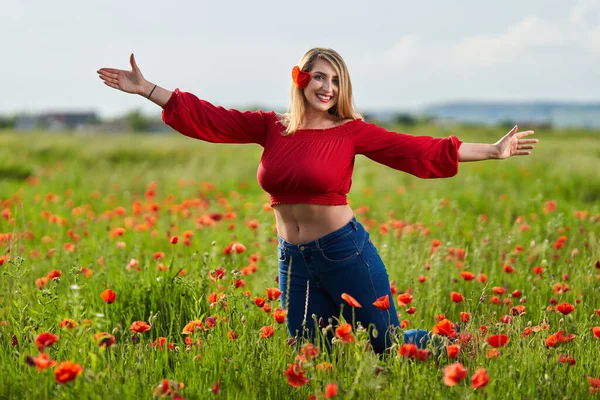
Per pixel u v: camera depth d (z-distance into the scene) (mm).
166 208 10227
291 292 4352
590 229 7984
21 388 3561
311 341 4305
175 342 4645
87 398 3287
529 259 6449
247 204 10750
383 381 3346
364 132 4230
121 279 5551
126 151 24859
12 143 26641
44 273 6242
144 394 3531
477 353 3881
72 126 121812
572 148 27484
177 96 4367
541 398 3551
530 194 11469
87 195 13430
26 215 10031
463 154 4262
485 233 7809
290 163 4098
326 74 4137
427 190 13406
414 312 4809
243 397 3537
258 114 4434
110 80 4324
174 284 5207
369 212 10844
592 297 5406
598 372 3963
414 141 4230
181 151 26344
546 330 4188
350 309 4297
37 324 4199
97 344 3438
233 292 4477
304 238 4199
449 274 6082
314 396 3338
